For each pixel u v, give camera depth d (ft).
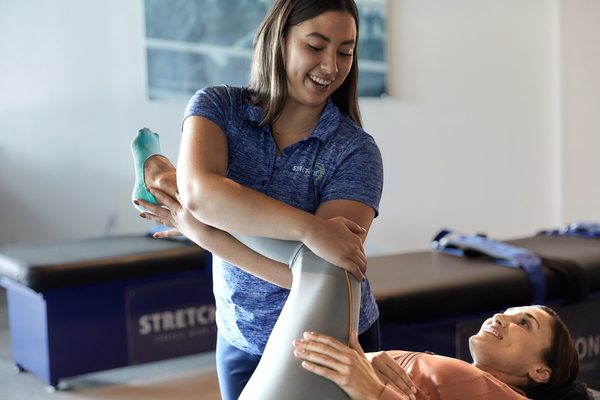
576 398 5.75
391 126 18.15
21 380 11.63
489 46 18.01
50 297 10.96
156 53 17.24
